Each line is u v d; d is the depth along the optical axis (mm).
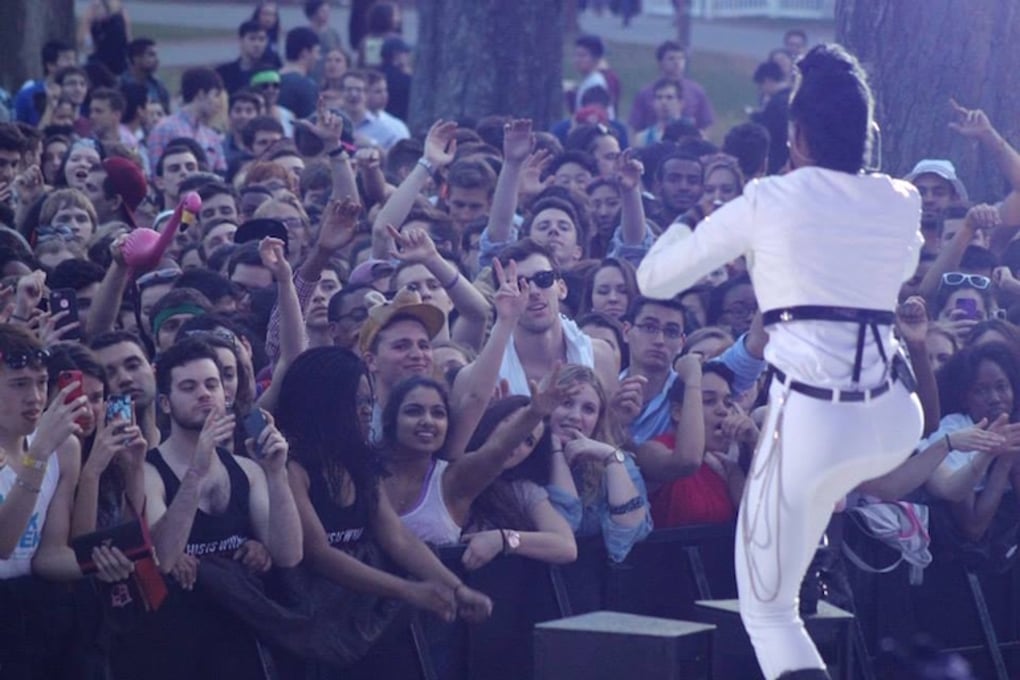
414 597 9648
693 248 7945
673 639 8492
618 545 10484
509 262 11883
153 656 9078
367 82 23500
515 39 22875
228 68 25609
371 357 10781
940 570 11375
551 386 9969
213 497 9344
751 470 8055
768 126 19766
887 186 7883
